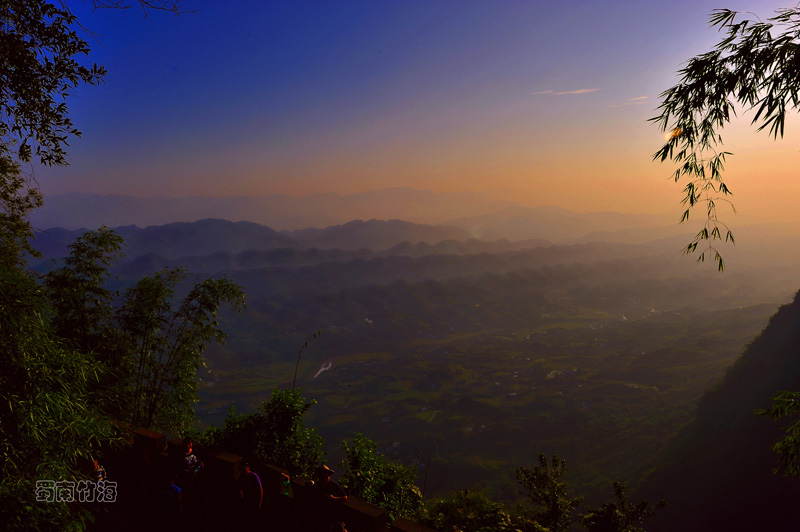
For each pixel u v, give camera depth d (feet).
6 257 33.81
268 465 26.03
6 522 14.69
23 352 17.16
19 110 19.01
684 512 338.95
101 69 19.36
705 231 16.01
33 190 40.78
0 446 16.40
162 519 24.85
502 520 34.81
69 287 45.09
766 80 13.88
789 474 17.49
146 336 51.65
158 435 29.04
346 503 22.18
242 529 24.18
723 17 14.26
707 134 15.78
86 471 26.22
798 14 13.43
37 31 17.74
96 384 44.96
